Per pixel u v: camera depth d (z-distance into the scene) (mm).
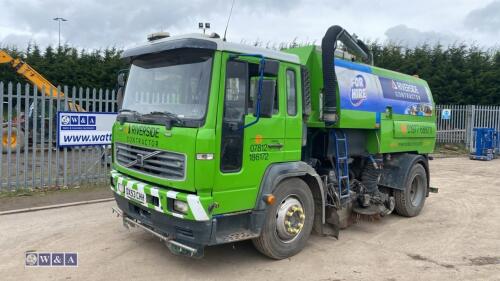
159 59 5250
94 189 9523
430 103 8914
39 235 6266
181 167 4609
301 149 5789
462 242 6488
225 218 4898
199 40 4594
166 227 4922
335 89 6156
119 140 5707
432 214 8328
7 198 8414
